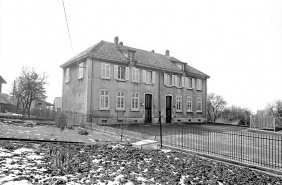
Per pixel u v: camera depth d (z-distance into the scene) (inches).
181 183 181.9
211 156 337.7
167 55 1310.3
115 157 264.7
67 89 970.1
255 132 787.4
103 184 158.9
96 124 745.0
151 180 182.1
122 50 960.9
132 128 730.8
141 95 966.4
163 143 448.8
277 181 224.8
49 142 323.9
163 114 1047.6
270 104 1823.3
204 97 1291.8
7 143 274.1
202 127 925.2
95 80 821.9
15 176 155.3
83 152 270.5
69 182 155.6
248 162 313.1
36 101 2161.7
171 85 1105.4
